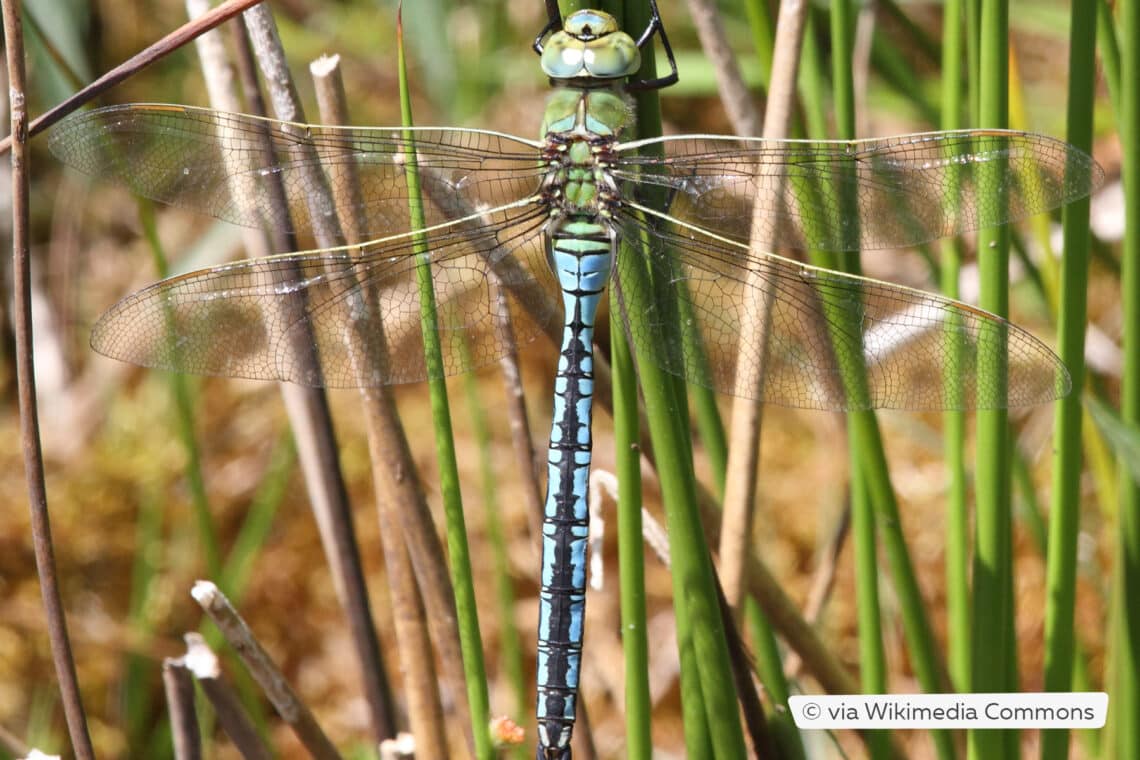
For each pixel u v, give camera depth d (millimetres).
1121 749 844
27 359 808
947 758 848
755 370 840
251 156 841
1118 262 886
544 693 841
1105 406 843
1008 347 833
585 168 843
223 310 842
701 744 832
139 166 841
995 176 832
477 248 846
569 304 845
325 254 843
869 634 851
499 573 898
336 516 868
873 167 836
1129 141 830
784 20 836
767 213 840
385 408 843
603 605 956
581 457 846
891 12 888
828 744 895
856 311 839
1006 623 843
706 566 826
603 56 837
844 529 887
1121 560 843
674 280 843
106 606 953
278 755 931
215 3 862
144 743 941
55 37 904
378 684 872
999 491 836
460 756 918
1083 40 828
